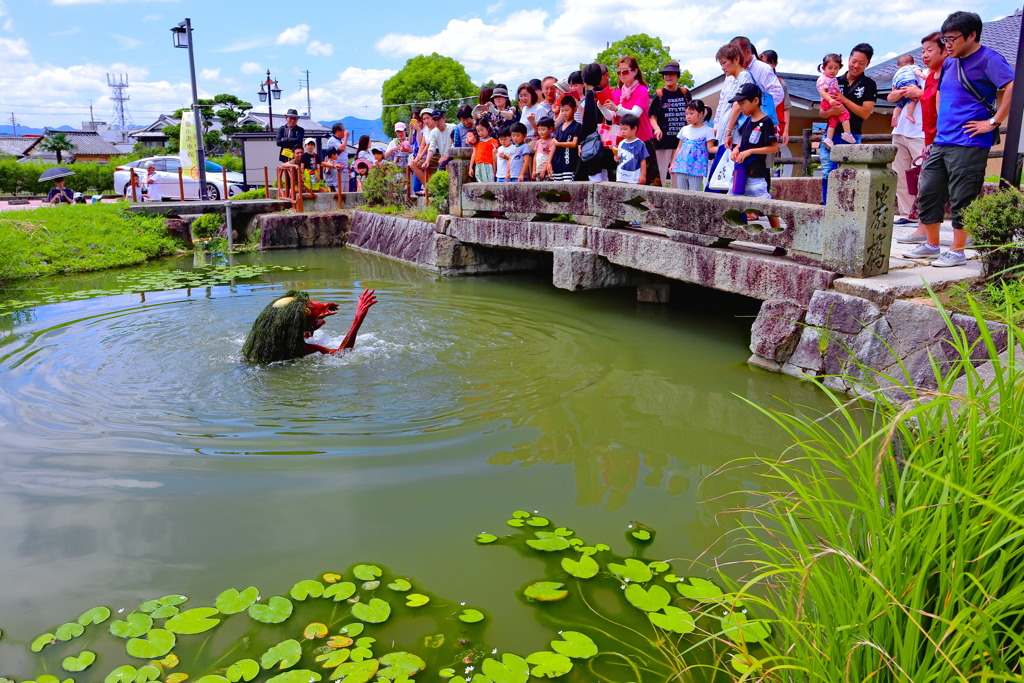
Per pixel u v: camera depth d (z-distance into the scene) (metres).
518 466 4.08
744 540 3.33
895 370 4.69
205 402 5.00
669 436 4.48
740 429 4.57
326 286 9.48
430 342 6.50
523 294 8.77
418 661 2.56
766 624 2.63
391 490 3.80
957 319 4.43
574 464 4.12
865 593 1.94
